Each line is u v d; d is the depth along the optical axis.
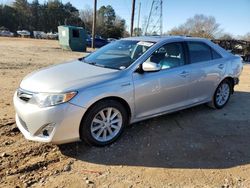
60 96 4.18
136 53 5.27
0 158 4.25
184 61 5.73
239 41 35.62
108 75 4.71
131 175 3.99
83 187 3.70
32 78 4.70
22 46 26.02
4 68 11.44
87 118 4.40
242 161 4.47
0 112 5.95
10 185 3.69
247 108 7.01
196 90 5.96
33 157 4.33
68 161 4.27
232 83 6.93
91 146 4.66
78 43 25.17
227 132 5.49
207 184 3.85
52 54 20.19
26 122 4.31
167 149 4.72
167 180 3.90
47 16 97.75
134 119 5.03
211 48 6.41
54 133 4.18
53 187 3.68
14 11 91.88
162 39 5.59
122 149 4.66
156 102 5.23
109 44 6.13
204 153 4.65
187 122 5.88
